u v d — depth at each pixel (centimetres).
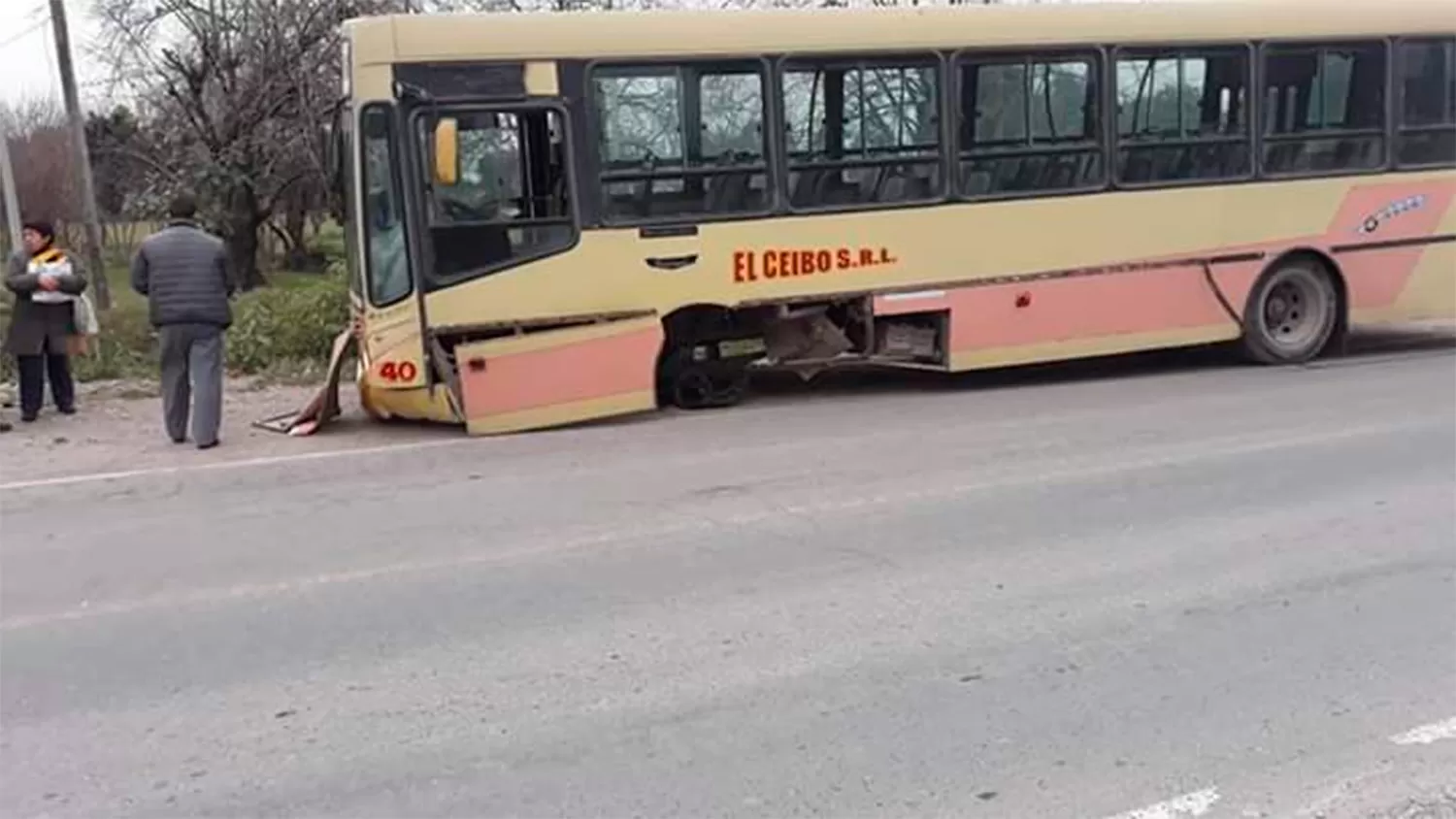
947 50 1059
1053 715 421
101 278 2333
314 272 3931
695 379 1061
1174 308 1148
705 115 1006
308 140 3253
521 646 499
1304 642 479
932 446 865
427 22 946
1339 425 888
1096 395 1066
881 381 1187
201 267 954
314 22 3259
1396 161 1202
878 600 541
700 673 465
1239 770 379
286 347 1438
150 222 3712
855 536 642
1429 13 1195
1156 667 460
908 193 1061
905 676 457
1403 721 411
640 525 677
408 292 959
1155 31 1113
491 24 958
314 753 409
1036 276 1099
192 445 963
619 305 998
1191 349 1288
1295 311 1203
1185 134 1135
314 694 458
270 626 534
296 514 734
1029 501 702
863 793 372
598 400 996
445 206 959
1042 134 1094
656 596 555
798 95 1027
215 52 3331
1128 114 1116
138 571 626
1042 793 369
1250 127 1153
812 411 1030
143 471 873
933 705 432
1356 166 1191
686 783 381
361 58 944
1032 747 398
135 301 2514
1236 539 616
